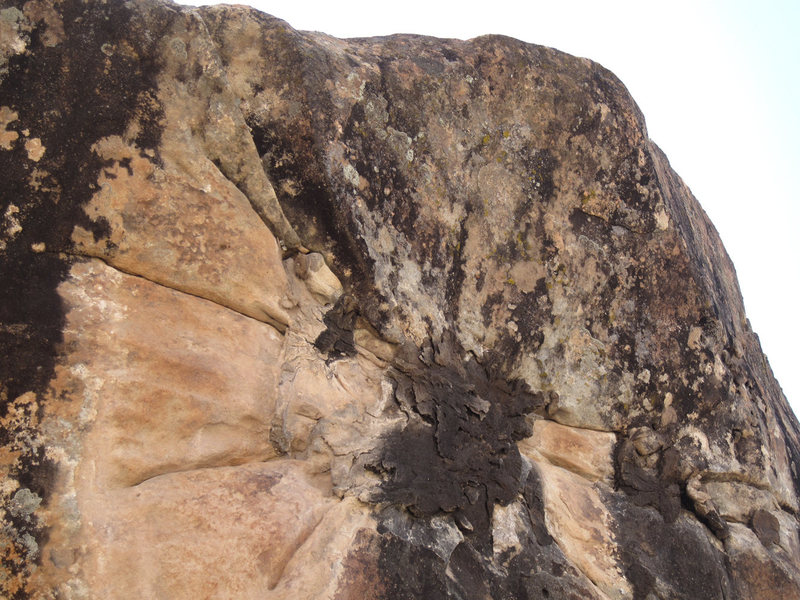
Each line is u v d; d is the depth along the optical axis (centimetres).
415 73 385
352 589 308
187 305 315
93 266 295
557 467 427
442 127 390
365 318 361
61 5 291
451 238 391
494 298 404
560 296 420
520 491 394
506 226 407
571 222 423
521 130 413
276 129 343
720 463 452
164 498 292
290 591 298
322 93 348
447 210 389
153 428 296
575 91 422
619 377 433
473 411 384
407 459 355
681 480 441
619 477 430
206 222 318
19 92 282
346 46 389
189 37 315
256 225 332
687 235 463
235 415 316
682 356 447
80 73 292
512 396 409
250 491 312
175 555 285
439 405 372
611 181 430
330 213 348
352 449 343
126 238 299
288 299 343
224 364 316
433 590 330
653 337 441
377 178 363
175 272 312
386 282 363
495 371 404
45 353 277
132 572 276
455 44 415
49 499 270
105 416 285
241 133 328
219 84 322
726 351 468
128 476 289
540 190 416
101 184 295
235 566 295
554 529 402
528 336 413
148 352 297
